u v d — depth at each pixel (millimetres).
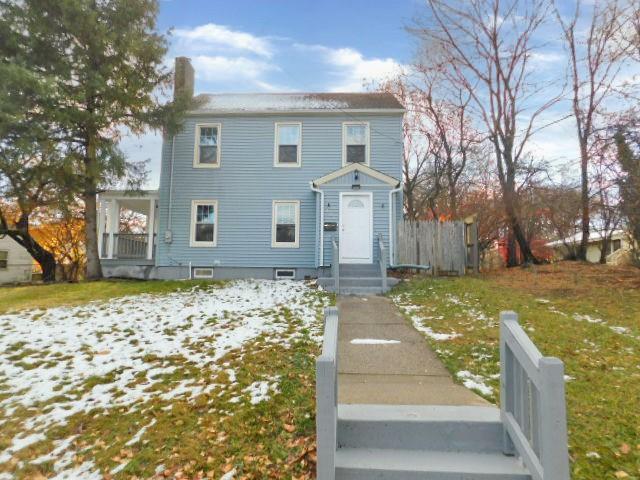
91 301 9453
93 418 4102
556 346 5594
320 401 2803
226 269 13523
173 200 13812
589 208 12578
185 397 4414
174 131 12477
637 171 9227
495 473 2945
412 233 12711
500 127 15195
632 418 3646
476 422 3354
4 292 11023
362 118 13992
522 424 2959
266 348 5832
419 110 21156
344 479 3014
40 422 4082
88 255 12852
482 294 9164
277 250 13539
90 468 3367
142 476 3225
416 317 7684
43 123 10570
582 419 3660
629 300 8211
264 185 13828
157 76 12227
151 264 14023
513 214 15008
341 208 12820
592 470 2994
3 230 14375
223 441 3598
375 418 3438
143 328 7070
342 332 6734
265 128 14047
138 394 4562
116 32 11383
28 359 5656
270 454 3395
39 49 10727
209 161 13984
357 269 11898
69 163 10812
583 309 7660
